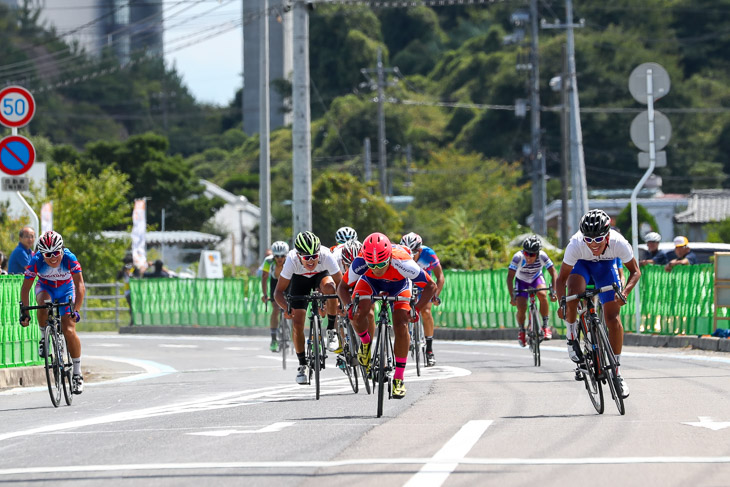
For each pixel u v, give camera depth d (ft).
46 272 89.92
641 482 48.29
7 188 119.65
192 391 99.35
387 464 53.16
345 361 90.84
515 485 47.78
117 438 65.57
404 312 76.38
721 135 582.35
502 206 493.36
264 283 136.87
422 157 638.53
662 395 83.25
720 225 418.92
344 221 367.25
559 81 305.12
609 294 74.38
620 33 608.19
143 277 247.50
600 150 571.69
